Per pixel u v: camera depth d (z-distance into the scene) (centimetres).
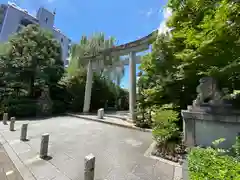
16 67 1203
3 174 325
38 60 1330
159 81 623
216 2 285
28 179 302
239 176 155
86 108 1396
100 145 525
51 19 2839
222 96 319
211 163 194
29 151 456
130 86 1012
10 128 721
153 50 629
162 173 323
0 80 1246
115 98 2067
